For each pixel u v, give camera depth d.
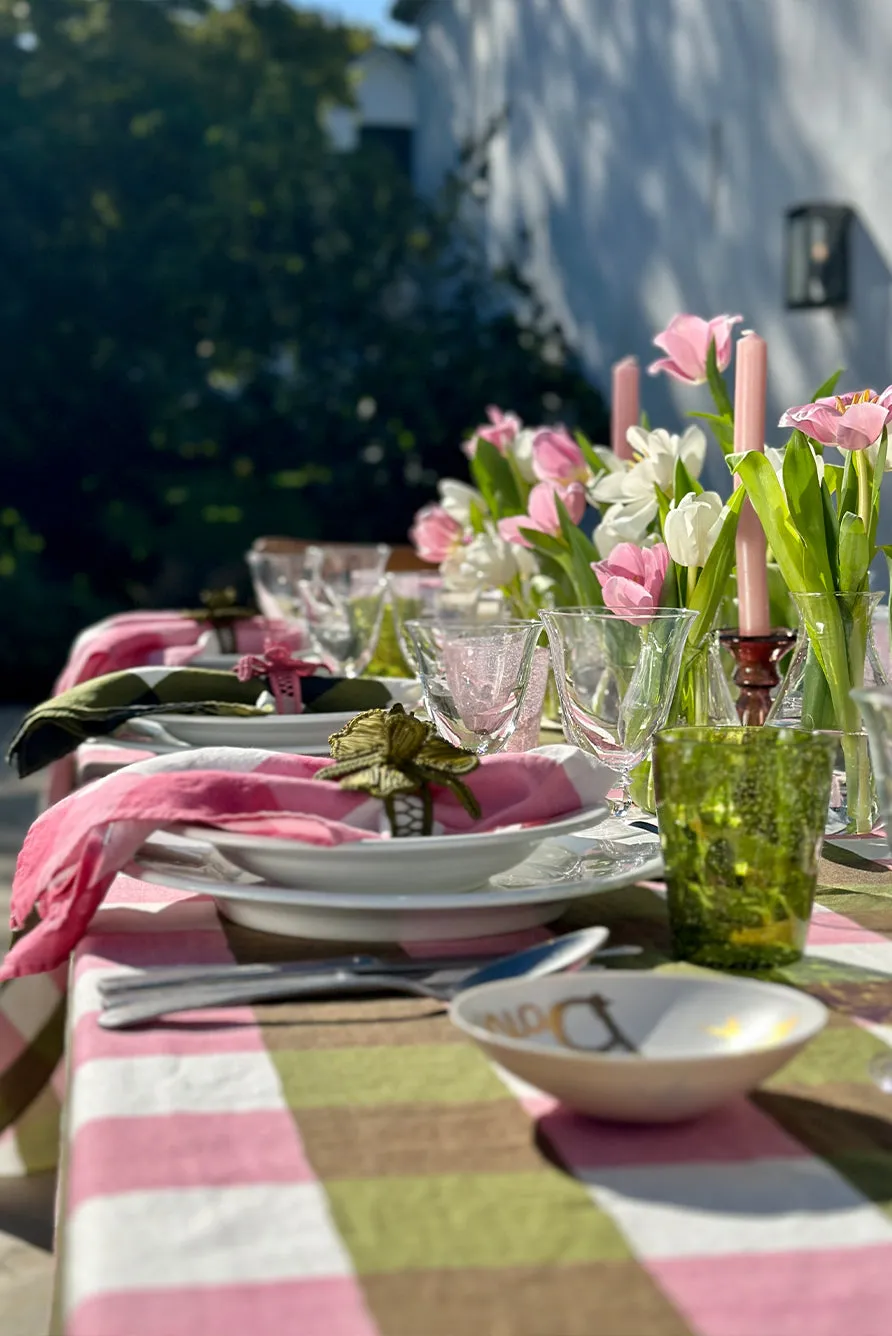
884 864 0.96
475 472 1.79
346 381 7.62
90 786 0.82
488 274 8.16
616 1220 0.47
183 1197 0.48
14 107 7.49
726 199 5.68
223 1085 0.57
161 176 7.60
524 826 0.83
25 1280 1.51
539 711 1.14
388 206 7.80
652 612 0.97
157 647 1.81
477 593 1.60
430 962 0.71
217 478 7.63
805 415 1.01
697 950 0.72
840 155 4.82
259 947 0.75
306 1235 0.46
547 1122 0.54
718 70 5.70
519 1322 0.41
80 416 7.51
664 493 1.28
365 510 7.66
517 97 8.14
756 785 0.71
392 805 0.80
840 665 1.03
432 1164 0.51
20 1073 1.11
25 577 7.48
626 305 6.80
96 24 7.68
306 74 8.30
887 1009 0.67
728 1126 0.54
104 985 0.67
